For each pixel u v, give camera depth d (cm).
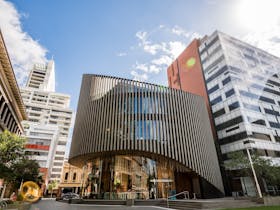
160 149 2428
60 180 7325
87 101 2956
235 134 3412
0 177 1661
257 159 2375
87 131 2675
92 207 1706
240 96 3606
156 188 2309
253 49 4800
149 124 2591
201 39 5078
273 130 3603
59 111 9588
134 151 2458
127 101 2772
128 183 2352
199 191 2488
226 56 4028
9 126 3244
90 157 2755
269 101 4069
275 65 4997
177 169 2580
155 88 2931
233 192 3108
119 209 1451
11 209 1395
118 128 2556
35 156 6334
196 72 4728
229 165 2580
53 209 1513
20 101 3375
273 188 2795
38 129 6838
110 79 3030
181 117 2775
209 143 2877
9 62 2477
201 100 3231
